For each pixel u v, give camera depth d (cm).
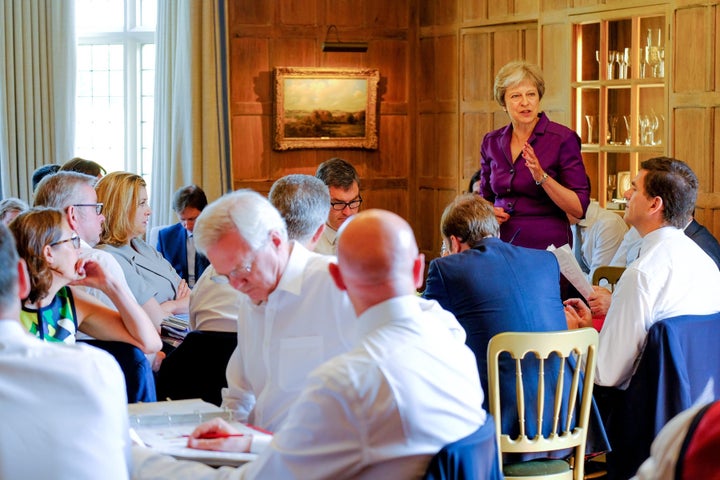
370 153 861
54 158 838
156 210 852
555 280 360
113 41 882
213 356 343
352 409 203
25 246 290
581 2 703
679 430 156
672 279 365
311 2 835
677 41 642
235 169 830
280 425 273
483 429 216
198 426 250
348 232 214
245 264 262
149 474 221
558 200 481
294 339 271
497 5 781
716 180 630
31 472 192
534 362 344
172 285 461
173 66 831
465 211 365
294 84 824
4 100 816
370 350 208
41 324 296
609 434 371
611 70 686
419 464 207
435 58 843
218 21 808
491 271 348
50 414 194
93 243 391
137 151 890
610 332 365
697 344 356
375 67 854
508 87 492
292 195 320
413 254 215
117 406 202
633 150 669
